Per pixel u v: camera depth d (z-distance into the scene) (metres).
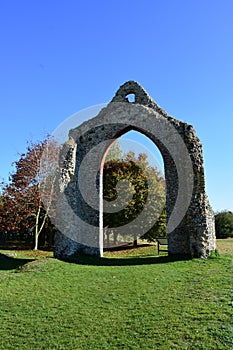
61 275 10.93
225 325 6.26
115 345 5.73
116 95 18.00
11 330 6.44
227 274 10.49
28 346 5.77
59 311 7.46
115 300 8.22
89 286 9.58
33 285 9.66
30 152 22.53
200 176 14.20
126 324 6.62
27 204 21.41
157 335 6.02
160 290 8.94
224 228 31.30
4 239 29.25
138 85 17.75
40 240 26.16
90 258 14.95
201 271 11.16
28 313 7.34
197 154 14.48
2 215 22.34
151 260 14.08
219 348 5.42
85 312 7.38
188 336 5.90
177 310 7.24
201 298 8.03
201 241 13.66
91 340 5.94
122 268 12.27
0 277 10.59
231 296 8.04
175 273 10.96
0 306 7.82
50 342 5.90
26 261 14.70
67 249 14.47
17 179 22.12
